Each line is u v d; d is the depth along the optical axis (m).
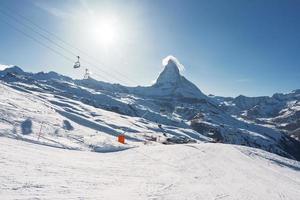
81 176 21.36
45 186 16.02
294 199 24.41
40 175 18.58
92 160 32.25
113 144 51.84
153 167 32.81
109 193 17.41
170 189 21.62
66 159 28.61
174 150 47.66
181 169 33.59
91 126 93.81
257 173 36.84
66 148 40.91
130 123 152.62
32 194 13.99
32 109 67.31
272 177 35.88
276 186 30.03
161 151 46.19
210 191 22.77
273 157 55.03
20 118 49.97
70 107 155.00
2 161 19.83
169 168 33.31
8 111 51.47
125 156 39.94
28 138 38.00
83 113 143.62
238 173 34.91
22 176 17.09
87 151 42.06
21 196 13.33
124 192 18.42
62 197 14.52
